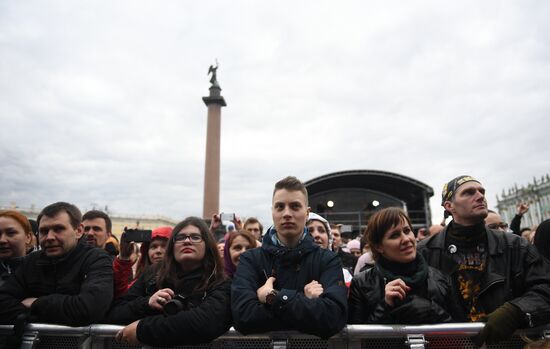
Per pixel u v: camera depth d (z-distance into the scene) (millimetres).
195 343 2123
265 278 2291
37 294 2549
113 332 2176
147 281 2703
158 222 49781
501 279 2332
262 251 2381
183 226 2516
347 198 18703
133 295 2650
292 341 2051
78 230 2699
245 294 2119
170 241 2539
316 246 2373
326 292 2062
